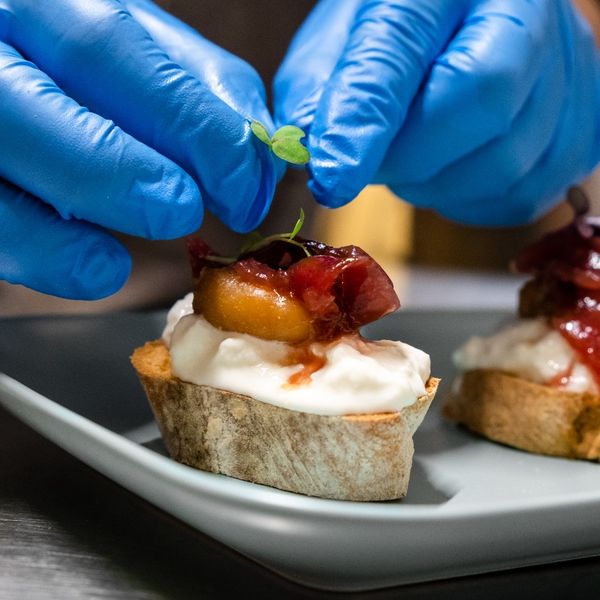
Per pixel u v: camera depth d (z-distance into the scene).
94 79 0.32
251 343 0.31
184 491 0.28
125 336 0.37
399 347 0.32
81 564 0.29
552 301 0.38
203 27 0.47
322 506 0.27
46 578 0.28
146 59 0.32
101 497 0.31
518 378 0.36
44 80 0.32
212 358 0.32
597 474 0.34
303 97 0.37
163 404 0.33
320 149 0.34
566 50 0.41
